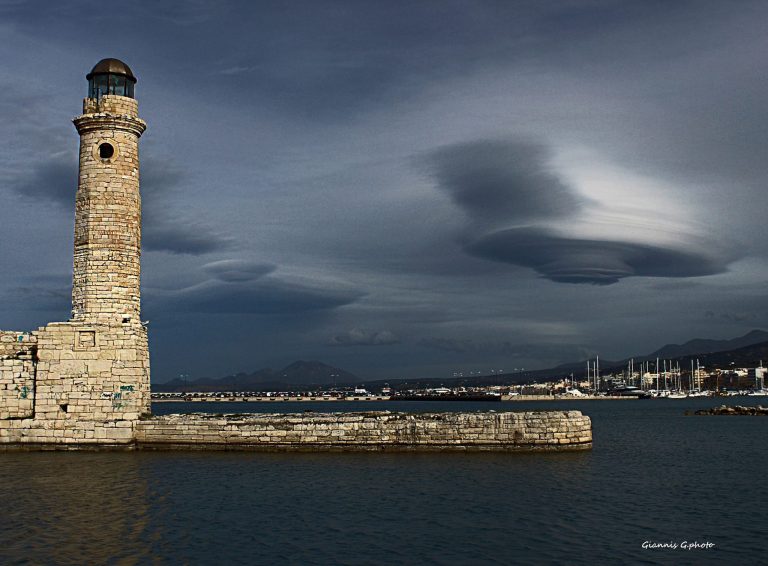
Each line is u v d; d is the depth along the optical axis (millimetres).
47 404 41406
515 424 43000
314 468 38000
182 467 37938
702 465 46750
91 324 41688
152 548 23641
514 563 22672
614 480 36875
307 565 22203
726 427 95250
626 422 111250
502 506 30250
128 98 44000
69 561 22109
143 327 44125
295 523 27141
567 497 32188
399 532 26000
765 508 31109
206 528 26250
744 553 24062
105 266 42219
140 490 32375
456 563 22578
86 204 42656
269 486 33594
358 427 42719
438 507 29875
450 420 42969
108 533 25297
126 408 42062
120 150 43250
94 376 41719
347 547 24109
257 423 42656
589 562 22844
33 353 41969
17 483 33438
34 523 26422
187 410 196750
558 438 43531
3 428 41125
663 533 26469
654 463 47562
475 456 41781
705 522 28344
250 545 24188
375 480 35156
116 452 41719
